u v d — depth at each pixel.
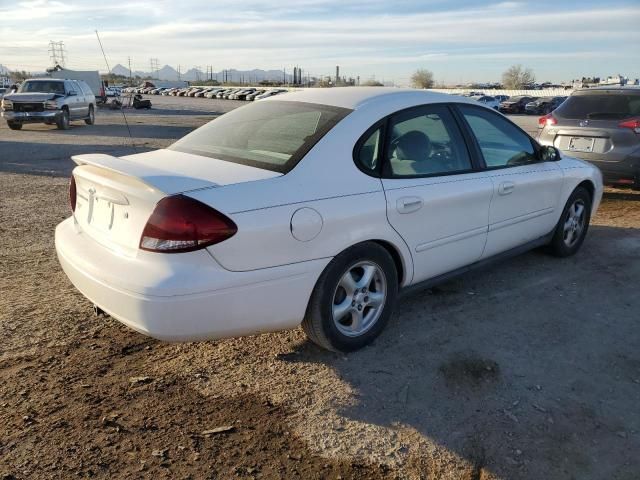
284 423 2.82
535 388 3.15
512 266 5.13
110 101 39.75
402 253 3.59
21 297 4.29
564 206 5.11
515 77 103.88
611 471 2.52
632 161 7.38
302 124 3.52
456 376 3.26
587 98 7.94
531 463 2.56
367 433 2.75
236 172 3.08
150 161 3.37
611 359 3.48
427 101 3.94
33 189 8.77
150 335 2.79
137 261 2.82
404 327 3.87
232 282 2.80
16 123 20.56
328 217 3.11
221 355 3.49
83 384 3.14
